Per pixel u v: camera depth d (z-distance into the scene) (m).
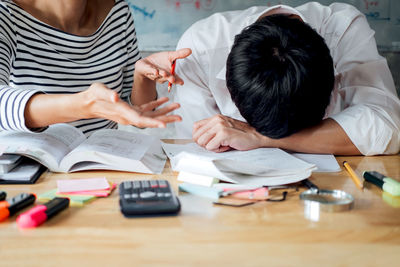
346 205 0.67
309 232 0.59
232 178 0.80
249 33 0.89
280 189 0.78
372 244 0.56
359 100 1.16
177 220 0.63
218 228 0.60
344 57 1.23
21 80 1.22
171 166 0.92
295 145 1.00
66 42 1.25
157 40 2.71
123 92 1.45
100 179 0.79
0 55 1.04
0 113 0.87
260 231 0.59
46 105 0.85
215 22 1.29
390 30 2.70
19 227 0.60
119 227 0.60
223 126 1.00
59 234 0.58
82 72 1.29
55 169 0.88
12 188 0.78
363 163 0.98
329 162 0.96
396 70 2.73
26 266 0.51
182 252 0.54
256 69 0.85
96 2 1.33
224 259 0.52
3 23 1.12
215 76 1.22
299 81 0.84
